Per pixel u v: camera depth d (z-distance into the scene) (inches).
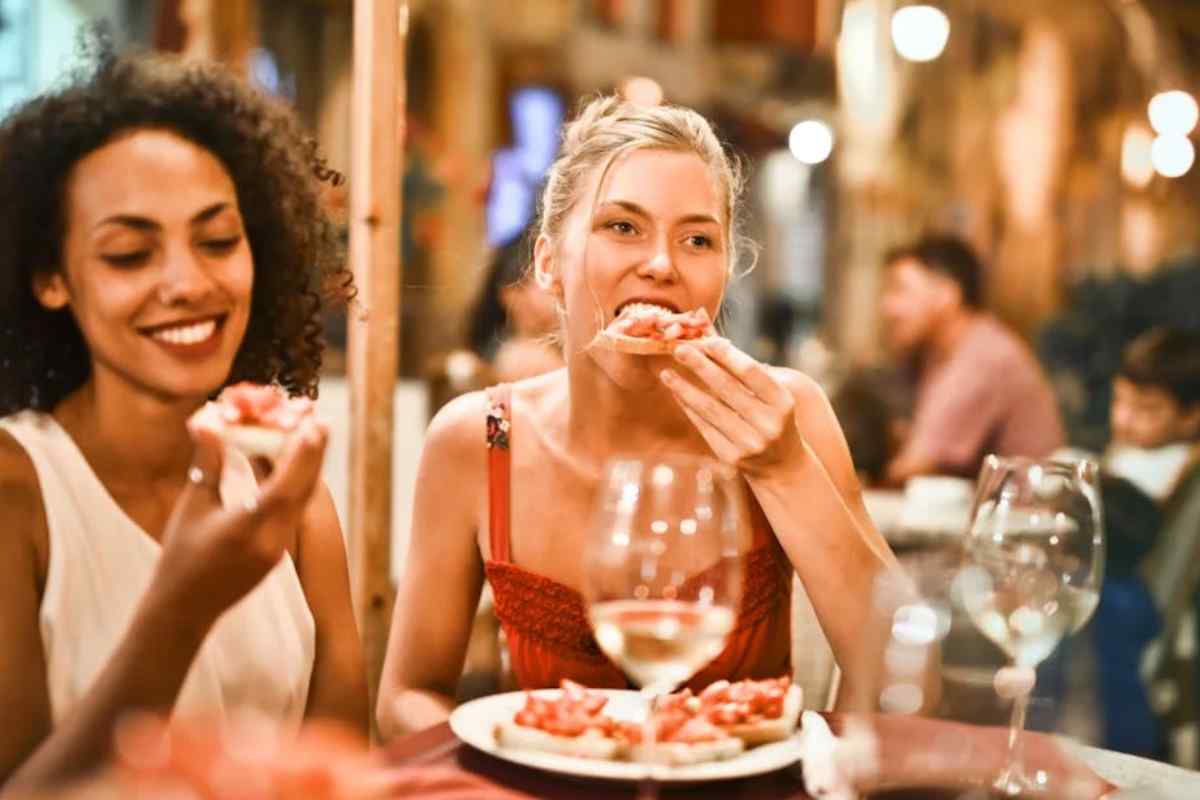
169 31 208.7
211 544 64.7
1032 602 74.0
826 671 122.0
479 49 423.8
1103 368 282.4
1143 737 149.6
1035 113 569.3
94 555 78.0
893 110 517.3
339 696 89.0
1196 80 561.9
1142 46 498.3
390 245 110.8
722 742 72.9
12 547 76.5
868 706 64.5
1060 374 290.8
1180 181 554.3
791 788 71.6
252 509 64.7
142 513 81.0
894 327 280.2
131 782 52.0
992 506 76.7
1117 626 154.0
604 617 67.3
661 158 103.7
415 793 69.4
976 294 273.7
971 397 264.5
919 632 64.8
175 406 79.2
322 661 89.4
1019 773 64.7
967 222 561.0
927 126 548.7
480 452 111.1
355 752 52.9
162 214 76.0
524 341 178.5
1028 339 532.1
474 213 374.3
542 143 443.5
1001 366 264.5
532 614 106.7
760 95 514.9
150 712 64.6
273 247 86.7
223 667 79.8
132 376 77.4
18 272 78.9
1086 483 76.9
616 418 107.0
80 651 76.8
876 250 539.8
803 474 95.7
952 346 273.4
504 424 110.3
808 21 325.1
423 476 112.6
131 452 80.6
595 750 72.1
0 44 281.7
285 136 87.5
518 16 436.8
